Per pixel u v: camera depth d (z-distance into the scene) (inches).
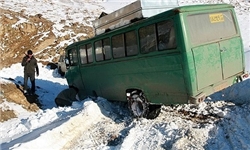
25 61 468.8
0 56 757.3
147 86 265.7
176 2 307.0
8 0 1129.4
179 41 219.3
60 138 245.8
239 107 259.9
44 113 339.0
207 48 230.4
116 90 319.0
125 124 278.7
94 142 243.6
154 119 272.4
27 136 259.1
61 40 853.2
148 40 250.8
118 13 309.9
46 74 722.8
